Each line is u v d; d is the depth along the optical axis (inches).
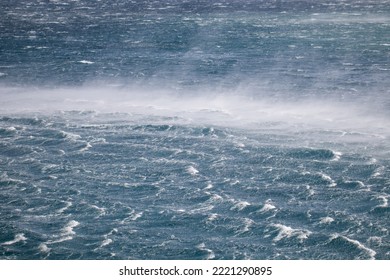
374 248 2765.7
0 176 3582.7
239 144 4033.0
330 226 2962.6
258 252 2763.3
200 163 3750.0
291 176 3528.5
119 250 2787.9
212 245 2829.7
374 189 3334.2
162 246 2822.3
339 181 3444.9
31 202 3265.3
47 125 4471.0
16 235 2918.3
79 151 3966.5
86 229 2977.4
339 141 4037.9
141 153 3924.7
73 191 3393.2
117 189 3412.9
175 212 3144.7
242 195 3314.5
